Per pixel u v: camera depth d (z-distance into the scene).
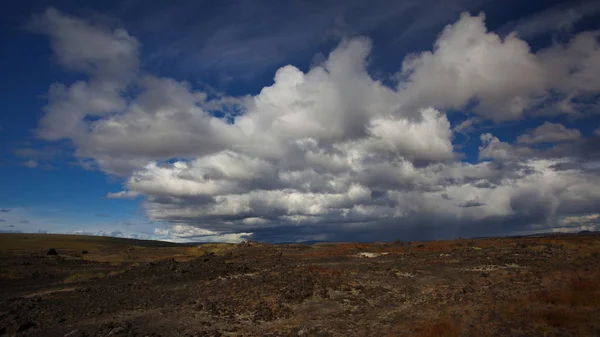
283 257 70.94
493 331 19.70
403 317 26.80
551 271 35.38
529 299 24.97
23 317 30.31
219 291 37.56
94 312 31.55
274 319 29.23
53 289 45.66
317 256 70.12
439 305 28.95
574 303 22.86
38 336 25.84
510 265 46.34
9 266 67.44
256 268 53.41
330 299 34.47
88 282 49.03
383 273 44.72
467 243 78.19
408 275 43.56
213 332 25.88
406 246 80.88
